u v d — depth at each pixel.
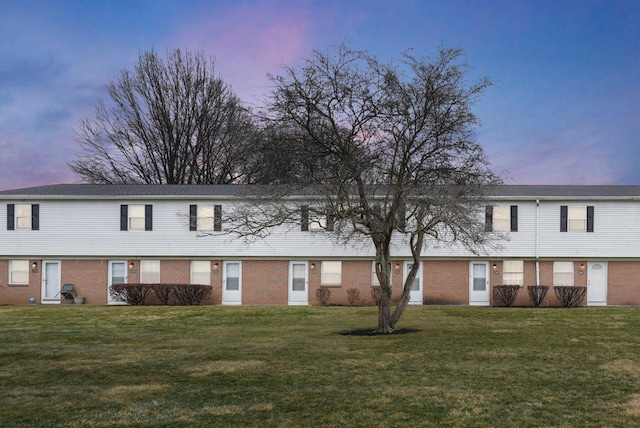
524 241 30.97
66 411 9.56
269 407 9.73
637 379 11.38
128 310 26.06
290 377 11.96
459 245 30.72
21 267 31.64
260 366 13.15
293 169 17.45
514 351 14.55
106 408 9.75
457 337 17.09
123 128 47.12
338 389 10.88
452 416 9.08
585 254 30.89
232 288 31.42
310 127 17.44
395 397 10.23
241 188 32.69
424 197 17.72
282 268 31.38
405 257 30.94
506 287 30.38
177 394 10.69
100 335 19.33
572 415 9.05
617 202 31.05
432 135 17.25
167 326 21.64
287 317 23.83
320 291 30.77
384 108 17.17
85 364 13.66
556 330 18.44
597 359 13.39
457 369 12.48
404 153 17.47
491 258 31.06
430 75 17.17
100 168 47.00
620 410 9.28
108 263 31.61
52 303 31.36
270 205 23.12
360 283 31.14
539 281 31.11
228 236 31.20
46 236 31.48
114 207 31.58
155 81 47.03
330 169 17.30
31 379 12.05
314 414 9.30
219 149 47.62
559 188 33.16
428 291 31.09
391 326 18.70
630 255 30.86
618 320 20.78
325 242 31.11
